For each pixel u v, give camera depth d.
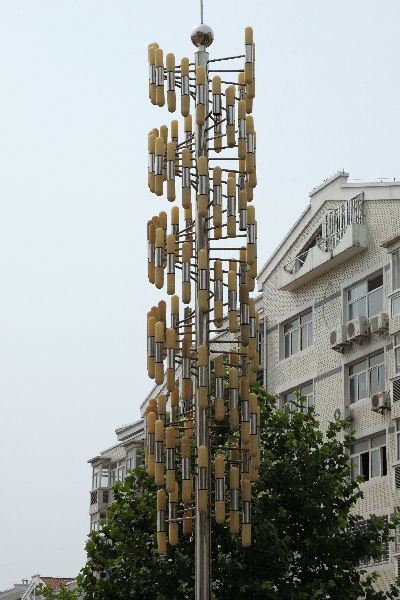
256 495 22.48
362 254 33.50
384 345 32.06
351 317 33.88
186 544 21.73
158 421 18.55
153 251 19.38
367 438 32.34
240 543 21.27
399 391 31.03
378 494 31.33
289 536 22.12
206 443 18.36
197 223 19.02
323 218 35.38
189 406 19.30
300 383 35.72
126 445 49.09
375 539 23.17
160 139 19.30
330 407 33.91
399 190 32.59
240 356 19.09
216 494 17.91
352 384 33.41
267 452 23.23
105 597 22.64
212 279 19.11
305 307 36.03
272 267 38.28
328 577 22.50
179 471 21.97
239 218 18.86
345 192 34.62
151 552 22.22
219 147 19.41
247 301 18.84
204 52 19.78
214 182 18.62
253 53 19.61
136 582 22.03
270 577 21.50
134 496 23.48
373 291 32.97
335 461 24.34
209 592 17.84
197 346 18.61
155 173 19.25
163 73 19.52
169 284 18.88
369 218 33.47
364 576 31.12
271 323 37.81
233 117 19.06
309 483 22.95
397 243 31.78
